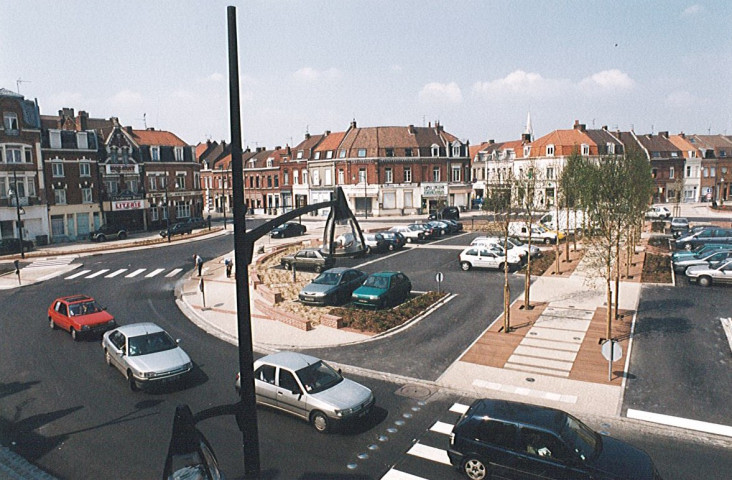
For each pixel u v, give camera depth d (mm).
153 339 15828
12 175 44781
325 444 11664
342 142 68188
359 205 66812
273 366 13281
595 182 21422
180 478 7598
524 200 30000
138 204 56125
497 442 9992
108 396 14430
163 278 31422
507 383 14805
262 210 79312
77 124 54625
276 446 11602
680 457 10867
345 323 20672
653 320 19906
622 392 14016
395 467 10688
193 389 14859
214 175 88312
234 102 8578
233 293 27125
